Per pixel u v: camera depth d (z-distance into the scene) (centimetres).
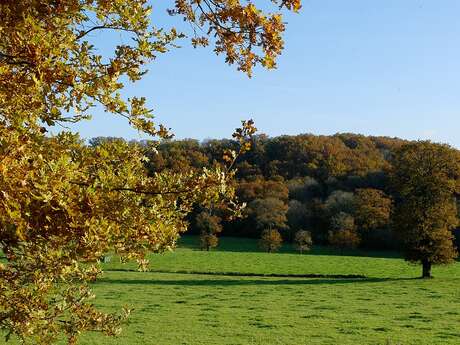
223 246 9244
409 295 4072
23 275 554
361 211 8212
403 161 5078
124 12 487
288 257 7556
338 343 2453
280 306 3519
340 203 9488
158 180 517
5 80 454
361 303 3666
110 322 623
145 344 2403
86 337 2500
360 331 2700
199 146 9575
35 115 450
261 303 3653
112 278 4988
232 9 562
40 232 442
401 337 2558
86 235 442
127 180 491
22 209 420
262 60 582
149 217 499
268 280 5200
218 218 8744
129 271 5628
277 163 11544
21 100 448
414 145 5059
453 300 3812
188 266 6397
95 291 4088
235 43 584
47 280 551
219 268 6278
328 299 3859
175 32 510
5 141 416
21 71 467
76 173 454
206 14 586
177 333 2636
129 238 499
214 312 3256
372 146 12656
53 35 478
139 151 542
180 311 3269
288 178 11438
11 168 415
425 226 4934
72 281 613
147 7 502
